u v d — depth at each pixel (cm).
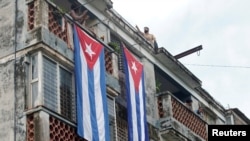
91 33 1700
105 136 1551
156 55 2219
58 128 1434
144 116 1809
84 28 1673
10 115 1451
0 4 1627
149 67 2166
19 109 1440
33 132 1384
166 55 2212
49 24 1537
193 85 2469
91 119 1517
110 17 1995
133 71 1819
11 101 1466
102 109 1574
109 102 1703
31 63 1484
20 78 1477
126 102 1864
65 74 1557
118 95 1797
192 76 2389
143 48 2162
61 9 1636
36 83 1445
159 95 2109
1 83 1509
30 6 1555
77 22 1655
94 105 1547
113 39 2014
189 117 2197
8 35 1562
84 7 1861
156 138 2005
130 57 1831
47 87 1459
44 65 1474
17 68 1496
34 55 1488
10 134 1429
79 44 1583
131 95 1764
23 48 1505
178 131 2055
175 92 2444
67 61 1555
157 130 2031
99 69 1625
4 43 1558
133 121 1733
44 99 1428
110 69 1759
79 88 1512
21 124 1416
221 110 2791
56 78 1505
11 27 1567
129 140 1691
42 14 1513
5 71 1518
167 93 2092
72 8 1842
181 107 2152
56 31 1558
